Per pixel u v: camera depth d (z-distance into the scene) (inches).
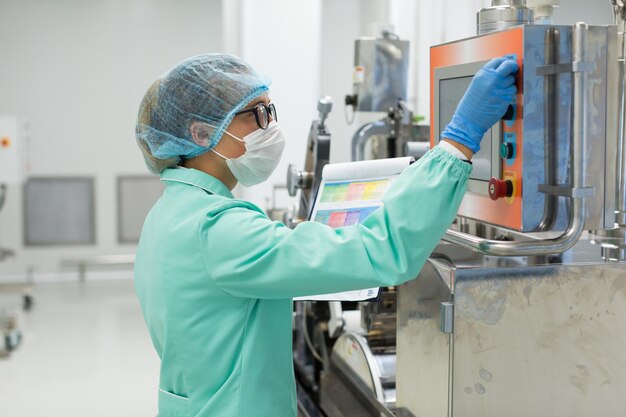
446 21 159.5
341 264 39.9
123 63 230.8
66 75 227.8
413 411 49.7
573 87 40.9
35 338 176.2
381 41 99.7
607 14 104.3
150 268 47.6
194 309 44.6
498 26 49.1
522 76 41.1
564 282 44.3
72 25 225.9
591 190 41.1
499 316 43.6
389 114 86.8
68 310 202.5
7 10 221.6
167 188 49.2
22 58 224.2
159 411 49.7
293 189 76.9
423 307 47.1
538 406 44.8
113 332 181.0
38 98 227.0
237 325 44.8
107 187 235.3
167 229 46.0
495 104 40.4
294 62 164.6
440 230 40.2
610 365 45.6
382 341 63.8
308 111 165.8
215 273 42.7
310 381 74.3
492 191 44.8
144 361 159.2
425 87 167.6
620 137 44.6
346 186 53.6
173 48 233.3
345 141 241.6
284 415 47.0
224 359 45.0
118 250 238.5
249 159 48.6
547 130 41.9
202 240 43.3
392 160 51.6
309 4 163.9
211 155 49.1
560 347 44.8
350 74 243.0
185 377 46.1
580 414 45.5
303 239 40.9
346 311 70.9
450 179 39.8
